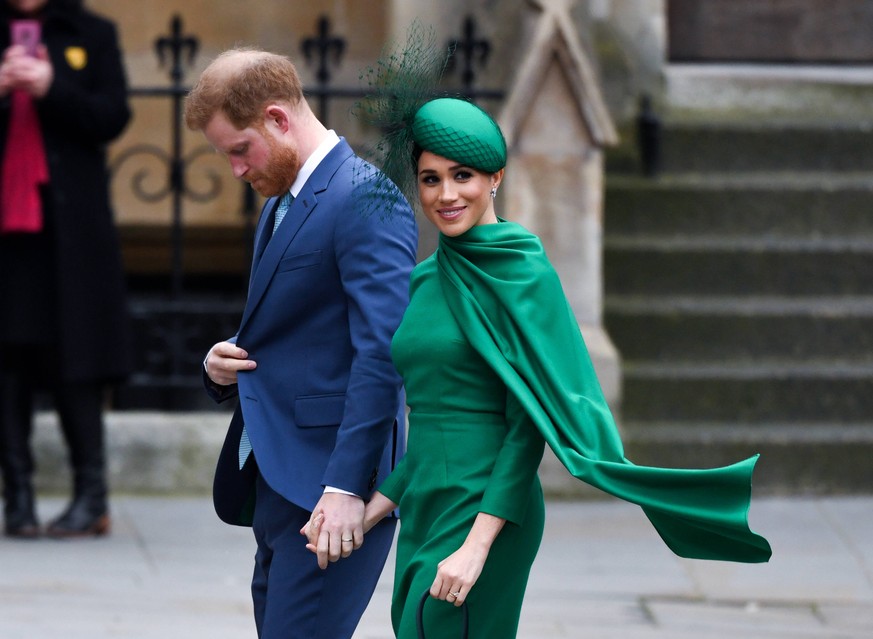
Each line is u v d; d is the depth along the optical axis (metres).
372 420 12.48
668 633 19.81
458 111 11.66
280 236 13.07
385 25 32.31
